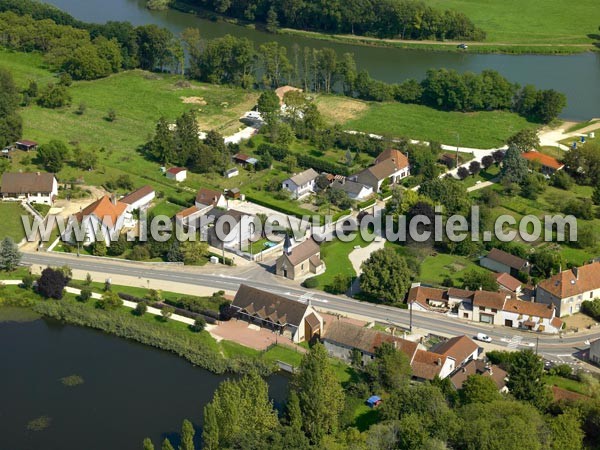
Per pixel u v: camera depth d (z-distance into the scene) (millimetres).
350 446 183000
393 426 187000
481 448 175250
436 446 175750
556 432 184375
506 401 192875
